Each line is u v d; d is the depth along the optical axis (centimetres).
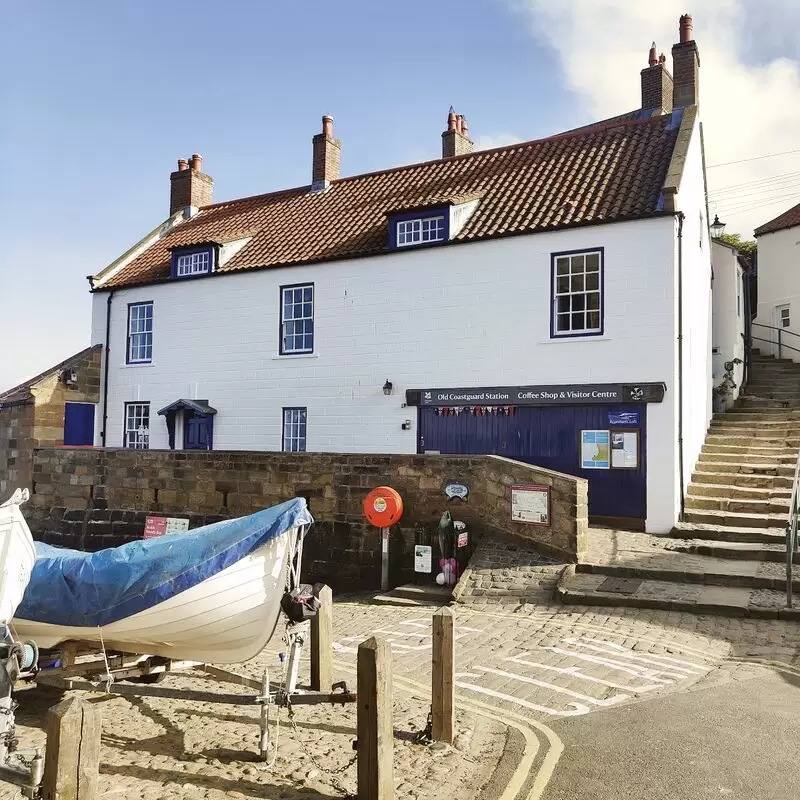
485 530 1307
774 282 2478
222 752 555
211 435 1962
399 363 1711
